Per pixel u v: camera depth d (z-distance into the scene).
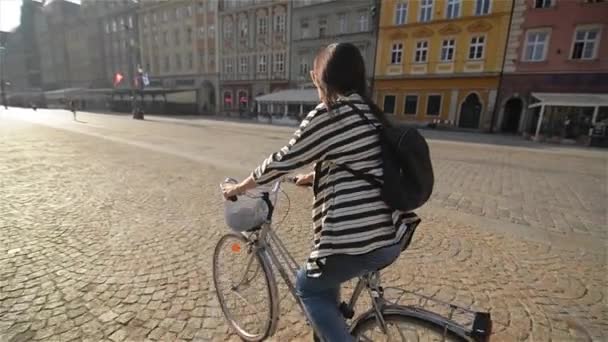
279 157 1.35
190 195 5.56
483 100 25.16
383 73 29.62
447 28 25.86
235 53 41.25
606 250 3.77
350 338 1.52
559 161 10.88
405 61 28.28
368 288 1.54
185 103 45.00
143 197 5.39
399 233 1.36
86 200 5.17
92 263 3.18
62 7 67.12
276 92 35.09
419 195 1.21
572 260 3.50
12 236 3.76
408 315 1.39
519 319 2.50
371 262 1.31
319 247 1.33
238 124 26.02
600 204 5.65
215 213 4.68
